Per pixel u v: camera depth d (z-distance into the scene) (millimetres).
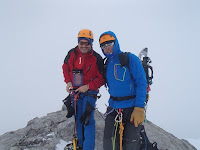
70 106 2301
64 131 2732
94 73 2227
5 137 2789
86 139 2150
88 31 2123
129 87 1894
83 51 2131
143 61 2160
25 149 2453
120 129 1843
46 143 2545
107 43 1870
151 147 2176
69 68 2391
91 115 2193
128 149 1888
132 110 1899
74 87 2309
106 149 1936
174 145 2986
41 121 3004
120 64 1898
